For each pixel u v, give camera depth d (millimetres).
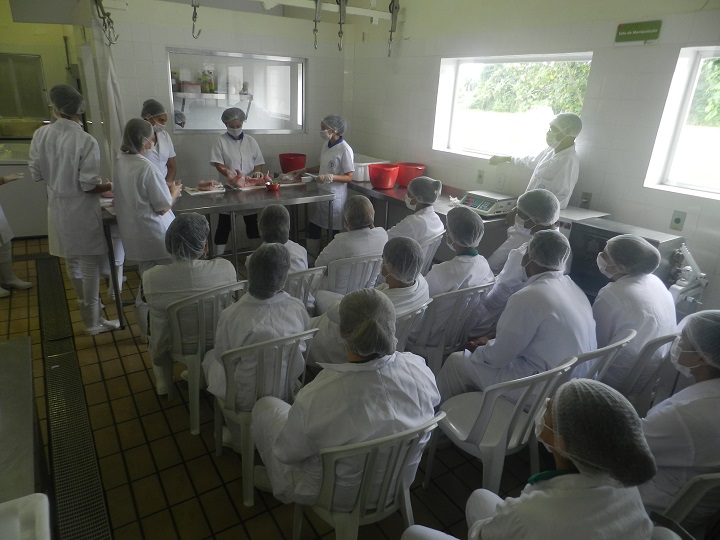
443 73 4031
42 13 4316
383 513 1370
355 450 1159
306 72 4691
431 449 1904
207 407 2379
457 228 2217
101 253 2840
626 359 1858
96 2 3158
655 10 2615
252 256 1649
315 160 5031
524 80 3594
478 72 3934
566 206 3096
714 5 2383
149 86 3957
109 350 2828
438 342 2281
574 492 875
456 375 2084
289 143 4824
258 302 1694
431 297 2182
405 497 1432
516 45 3371
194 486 1906
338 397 1201
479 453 1653
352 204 2557
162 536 1689
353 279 2613
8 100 5168
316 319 2162
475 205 3514
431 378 1341
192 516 1774
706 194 2643
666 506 1338
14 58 5066
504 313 1833
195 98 4270
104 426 2219
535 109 3572
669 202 2730
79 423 2232
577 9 2975
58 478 1919
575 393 901
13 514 894
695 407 1297
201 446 2119
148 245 2764
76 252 2783
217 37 4109
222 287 2002
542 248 1861
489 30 3535
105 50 3293
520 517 912
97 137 4086
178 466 2004
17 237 4582
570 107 3328
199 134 4324
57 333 2988
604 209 3055
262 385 1688
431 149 4258
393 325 1263
